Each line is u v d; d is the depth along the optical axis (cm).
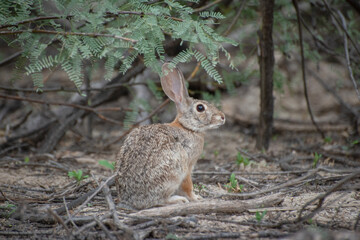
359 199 863
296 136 1628
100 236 684
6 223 778
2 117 1805
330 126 1731
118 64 1009
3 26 745
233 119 1822
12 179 1093
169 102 1387
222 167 1207
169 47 1098
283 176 1093
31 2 759
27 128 1677
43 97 1608
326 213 789
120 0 796
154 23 726
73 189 986
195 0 819
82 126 1852
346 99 1964
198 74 1406
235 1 1399
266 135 1401
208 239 671
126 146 870
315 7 1472
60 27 776
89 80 1358
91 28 750
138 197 822
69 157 1384
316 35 1502
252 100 2095
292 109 1966
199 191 984
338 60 1738
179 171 855
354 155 1284
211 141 1628
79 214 815
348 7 1515
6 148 1486
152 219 744
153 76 1750
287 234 680
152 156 830
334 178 988
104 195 877
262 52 1291
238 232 700
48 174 1159
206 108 946
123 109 1407
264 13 1224
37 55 730
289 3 1391
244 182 1042
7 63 1284
